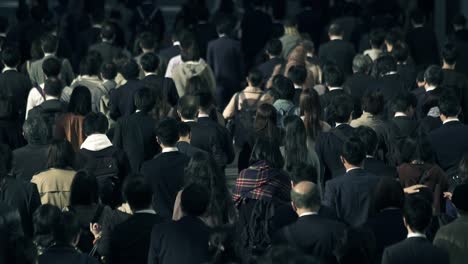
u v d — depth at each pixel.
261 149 15.45
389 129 17.72
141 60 20.22
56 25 27.80
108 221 14.16
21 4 29.34
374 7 31.52
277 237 13.15
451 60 22.00
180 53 24.55
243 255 12.80
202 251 12.88
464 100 20.80
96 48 25.52
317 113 17.38
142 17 32.47
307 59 24.20
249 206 15.27
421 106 20.30
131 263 13.45
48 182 15.53
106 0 44.75
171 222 13.05
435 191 15.67
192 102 17.66
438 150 17.33
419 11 28.23
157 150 18.09
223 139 17.62
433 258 12.47
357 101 19.77
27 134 16.72
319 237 13.00
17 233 12.89
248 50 31.20
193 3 31.25
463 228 13.28
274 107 17.77
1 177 14.82
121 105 19.95
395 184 13.56
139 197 13.52
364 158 14.91
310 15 33.03
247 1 35.62
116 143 18.03
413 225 12.57
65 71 22.92
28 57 27.67
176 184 15.60
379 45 24.94
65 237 12.47
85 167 16.53
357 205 14.68
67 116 18.52
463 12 36.12
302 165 14.51
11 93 21.80
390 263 12.48
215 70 26.34
